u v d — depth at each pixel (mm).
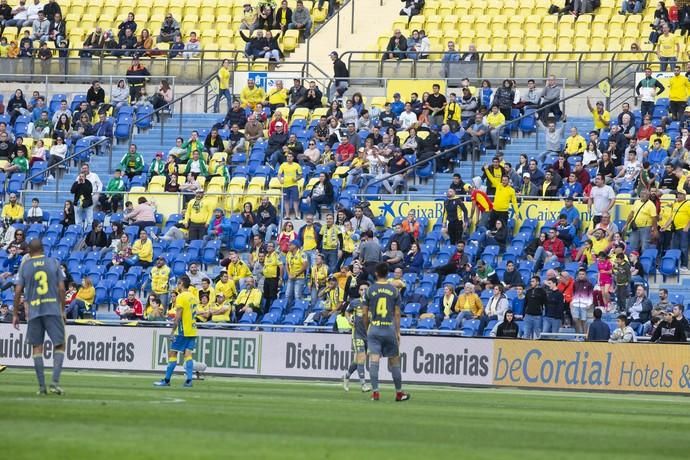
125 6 135875
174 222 98688
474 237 91500
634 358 72688
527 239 90938
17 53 125250
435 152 100375
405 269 88750
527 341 74688
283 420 41094
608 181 93688
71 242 98875
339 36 126812
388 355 54969
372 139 101000
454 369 75938
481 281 86438
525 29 123875
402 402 54969
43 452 29062
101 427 35844
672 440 39000
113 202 100875
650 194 87688
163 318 85938
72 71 122562
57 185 104812
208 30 130000
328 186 95938
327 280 87375
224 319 85062
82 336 81125
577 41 121125
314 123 108625
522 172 95375
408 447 33094
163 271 90875
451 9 127250
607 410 55375
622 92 108562
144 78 118562
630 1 122375
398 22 126125
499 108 103625
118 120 113250
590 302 81938
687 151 93688
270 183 100562
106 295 94188
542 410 53594
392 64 115000
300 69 121750
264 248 91062
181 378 75625
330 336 77625
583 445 35906
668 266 87000
